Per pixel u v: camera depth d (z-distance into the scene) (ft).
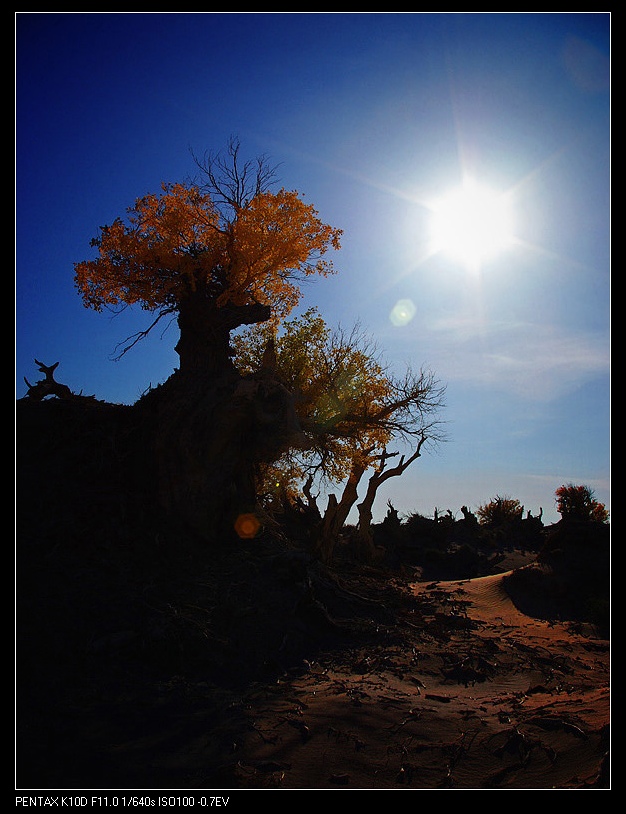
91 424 75.51
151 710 33.53
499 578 94.38
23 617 42.19
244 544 69.62
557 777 25.45
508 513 197.16
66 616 43.75
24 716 30.71
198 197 78.54
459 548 146.51
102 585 49.67
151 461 68.18
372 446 107.55
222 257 76.23
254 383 71.05
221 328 75.77
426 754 28.86
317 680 41.78
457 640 57.41
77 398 86.43
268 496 114.73
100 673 38.19
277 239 76.54
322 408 100.99
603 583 85.46
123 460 69.62
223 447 69.36
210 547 66.44
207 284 76.89
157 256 74.02
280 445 72.49
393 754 28.84
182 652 42.45
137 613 46.50
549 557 94.63
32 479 63.41
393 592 77.56
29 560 50.34
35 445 70.79
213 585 55.57
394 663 47.26
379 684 41.16
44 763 26.21
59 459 68.49
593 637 66.69
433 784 25.80
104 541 57.06
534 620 74.18
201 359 75.25
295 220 77.61
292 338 106.83
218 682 40.11
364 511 125.90
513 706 36.27
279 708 34.83
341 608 61.87
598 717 30.83
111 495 64.54
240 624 50.08
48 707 32.22
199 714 33.35
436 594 86.33
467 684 43.55
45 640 40.19
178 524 65.77
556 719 31.14
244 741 29.63
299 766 27.32
